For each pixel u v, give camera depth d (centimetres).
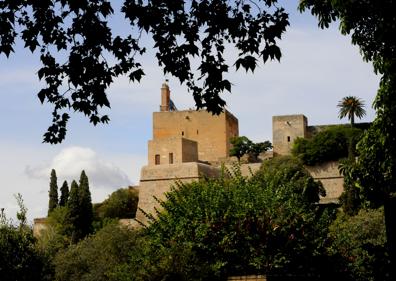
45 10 1396
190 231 2650
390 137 1842
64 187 9738
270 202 2675
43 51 1448
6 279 3309
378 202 2008
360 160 2025
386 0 1714
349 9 1827
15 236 3428
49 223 8325
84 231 8300
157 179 9206
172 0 1381
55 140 1550
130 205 9781
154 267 2436
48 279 3728
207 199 2741
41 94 1470
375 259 1372
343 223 4481
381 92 1858
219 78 1423
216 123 10862
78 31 1399
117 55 1445
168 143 9781
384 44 1809
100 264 4359
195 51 1421
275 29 1383
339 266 2711
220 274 2544
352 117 9644
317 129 10281
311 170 8769
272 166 7800
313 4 2045
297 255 2603
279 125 10181
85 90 1454
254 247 2567
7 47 1398
